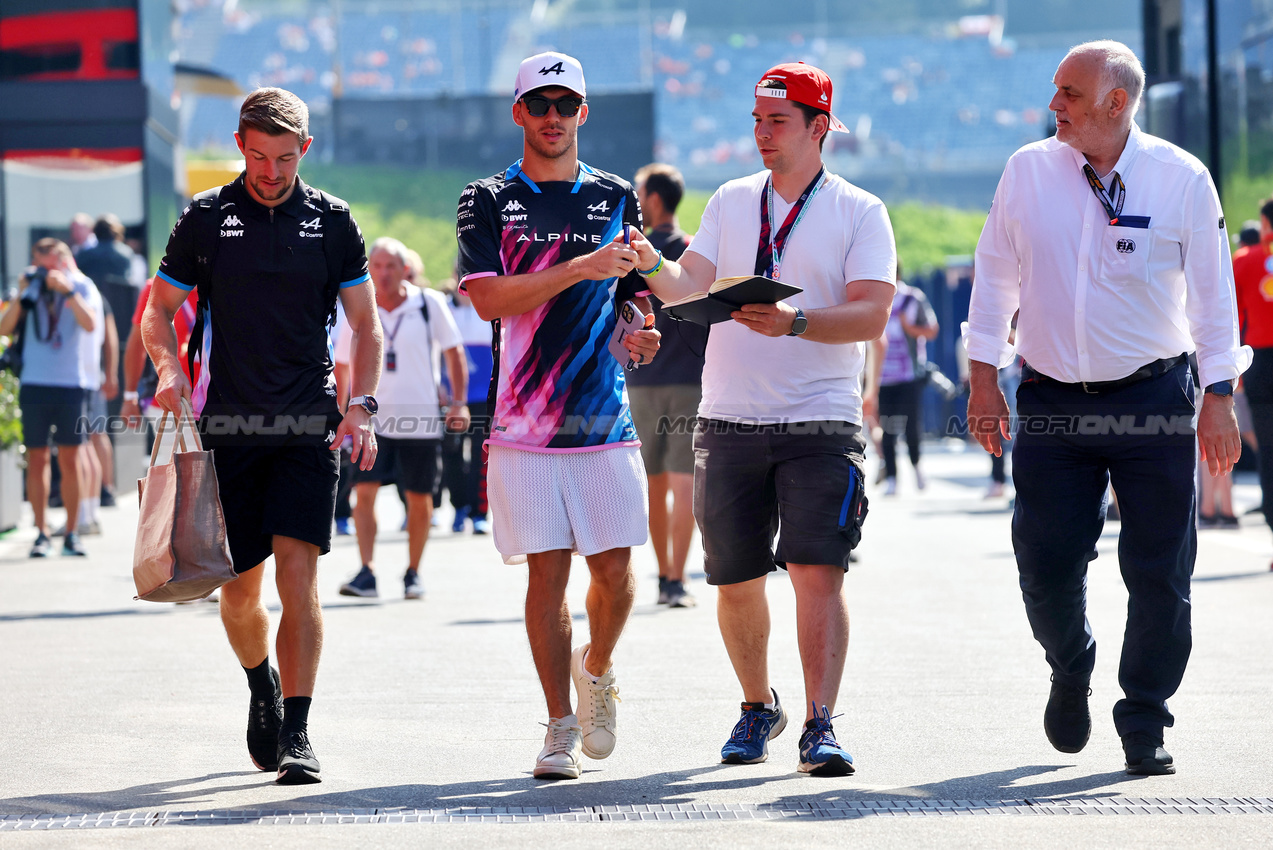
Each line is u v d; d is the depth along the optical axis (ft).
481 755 42.42
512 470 39.83
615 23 526.98
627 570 40.52
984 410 40.63
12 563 93.86
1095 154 39.32
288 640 39.65
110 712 48.80
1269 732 44.06
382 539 109.60
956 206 453.99
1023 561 40.06
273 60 575.79
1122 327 38.93
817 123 40.81
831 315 38.75
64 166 149.59
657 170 73.15
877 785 38.37
